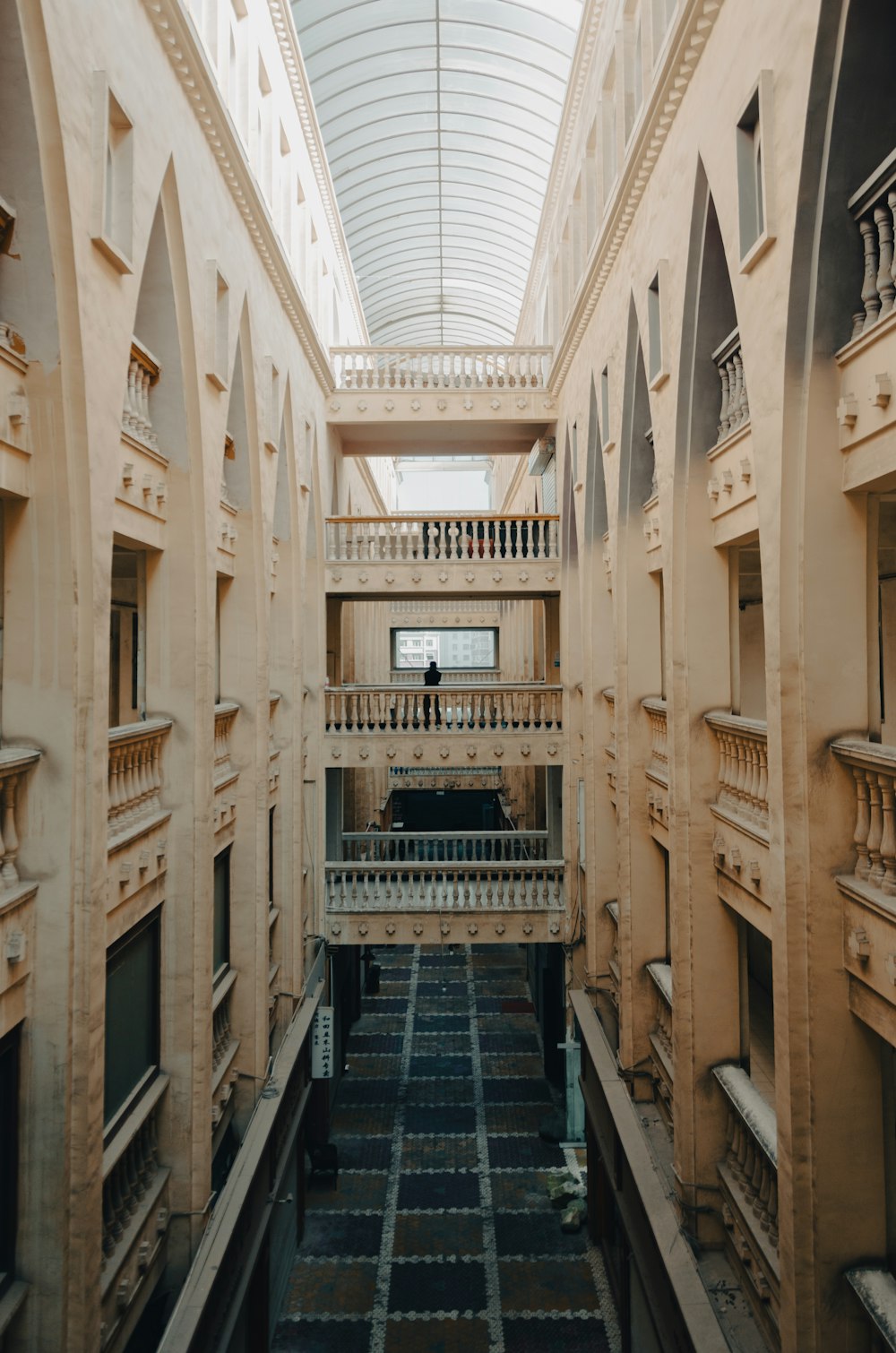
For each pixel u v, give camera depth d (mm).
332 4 18266
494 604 38375
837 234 6273
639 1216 11000
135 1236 7988
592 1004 15477
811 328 6453
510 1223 15359
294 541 15578
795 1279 6598
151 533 9086
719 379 9375
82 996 6406
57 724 6340
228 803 11867
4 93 5629
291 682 15484
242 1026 12125
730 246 7688
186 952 9375
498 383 20266
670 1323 9391
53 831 6328
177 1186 9211
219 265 10156
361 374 20266
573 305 15211
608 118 13641
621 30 11992
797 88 6219
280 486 15398
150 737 8992
